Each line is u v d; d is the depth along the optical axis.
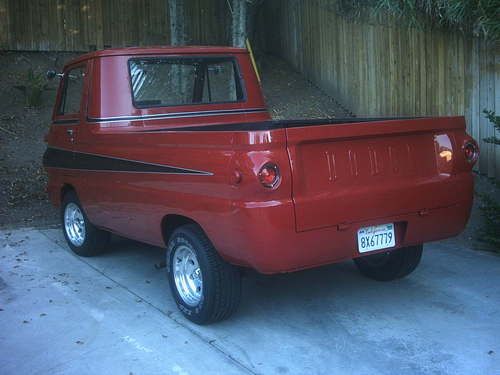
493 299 5.16
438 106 9.05
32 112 12.00
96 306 5.20
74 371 4.08
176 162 4.57
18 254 6.70
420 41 9.35
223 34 15.05
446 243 6.77
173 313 5.03
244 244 4.05
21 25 13.48
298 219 4.02
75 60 6.21
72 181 6.27
